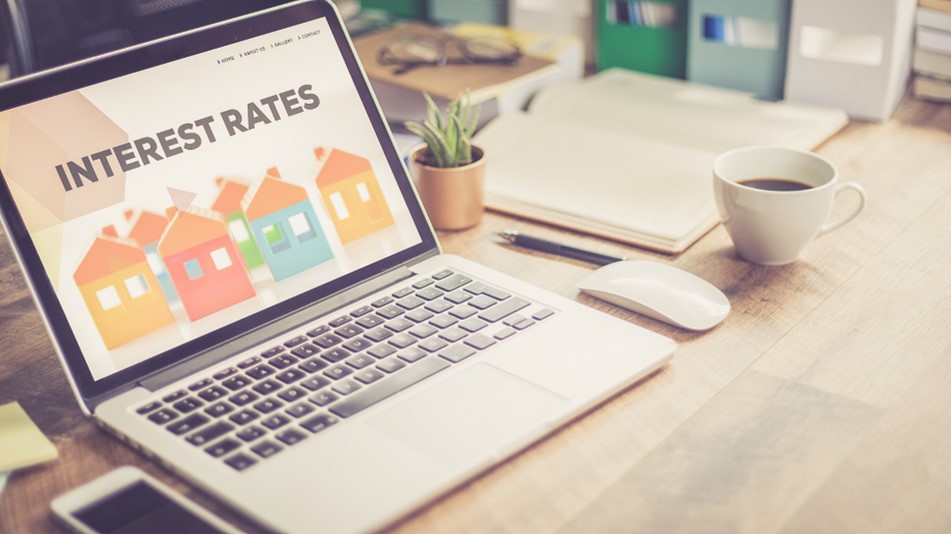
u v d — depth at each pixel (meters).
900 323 0.86
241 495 0.63
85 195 0.78
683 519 0.64
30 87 0.77
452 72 1.33
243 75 0.87
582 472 0.68
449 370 0.76
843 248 1.00
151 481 0.65
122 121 0.81
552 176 1.14
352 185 0.91
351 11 1.73
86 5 1.09
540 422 0.70
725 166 0.99
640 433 0.72
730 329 0.86
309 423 0.70
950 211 1.07
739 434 0.72
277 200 0.87
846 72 1.31
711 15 1.37
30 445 0.71
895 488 0.66
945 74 1.35
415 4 1.66
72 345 0.74
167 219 0.81
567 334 0.81
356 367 0.76
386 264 0.91
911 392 0.76
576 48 1.47
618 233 1.03
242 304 0.82
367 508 0.62
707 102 1.35
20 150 0.76
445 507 0.65
